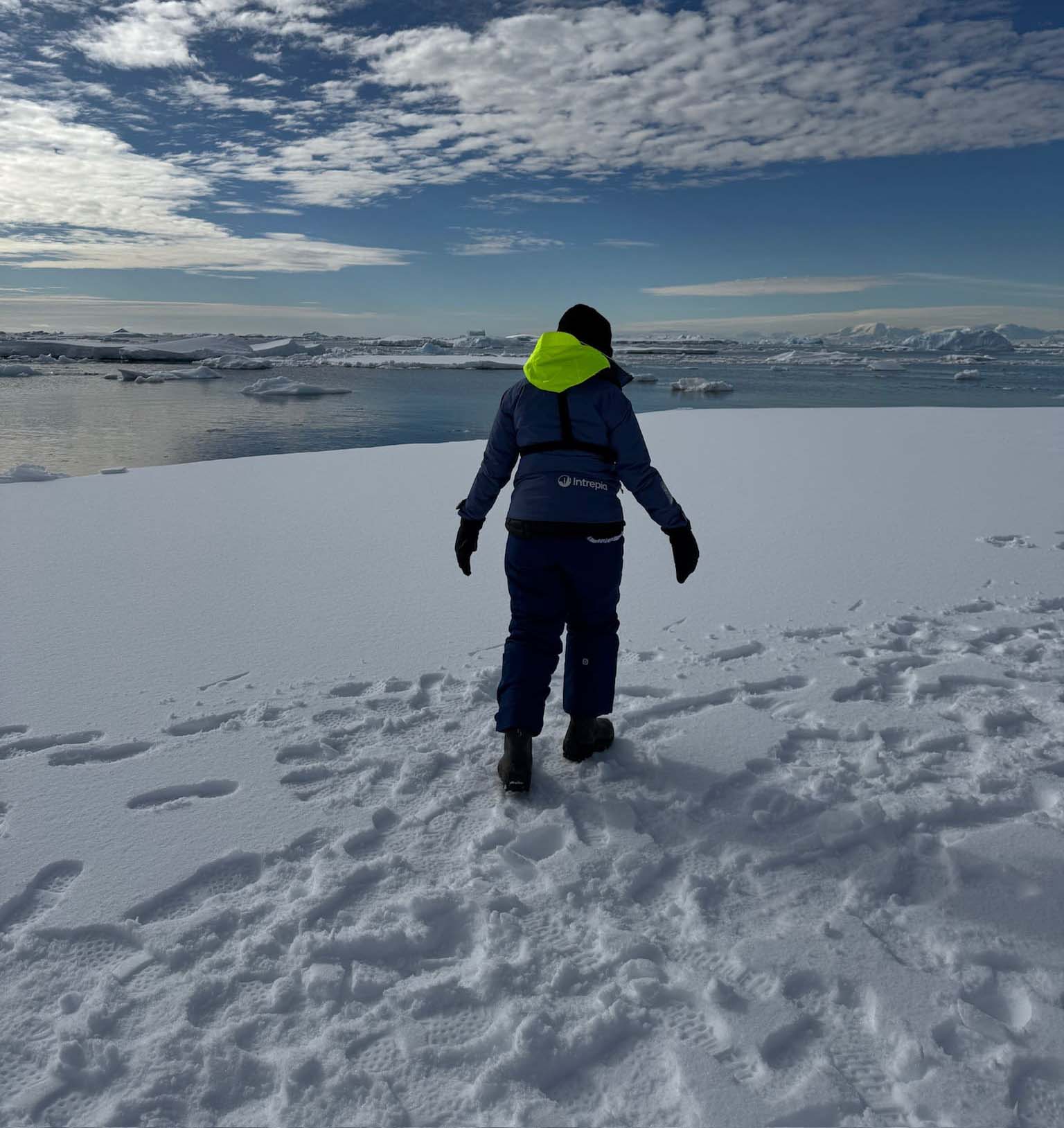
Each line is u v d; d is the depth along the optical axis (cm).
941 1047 145
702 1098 134
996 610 375
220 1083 138
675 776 238
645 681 302
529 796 230
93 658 329
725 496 682
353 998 159
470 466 896
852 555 476
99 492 730
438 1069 142
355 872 193
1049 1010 152
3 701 288
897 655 319
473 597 407
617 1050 147
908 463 862
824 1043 147
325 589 423
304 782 238
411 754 250
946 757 246
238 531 562
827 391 3756
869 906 185
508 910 183
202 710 280
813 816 218
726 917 182
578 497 235
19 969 164
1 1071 140
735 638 343
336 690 296
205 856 200
